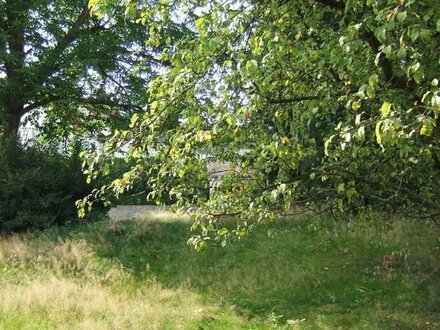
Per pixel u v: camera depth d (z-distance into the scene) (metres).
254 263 11.11
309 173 5.18
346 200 6.16
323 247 11.06
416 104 3.79
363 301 8.60
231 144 5.55
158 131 5.10
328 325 7.66
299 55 4.59
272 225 12.37
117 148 4.97
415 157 4.44
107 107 17.58
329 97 5.16
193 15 5.55
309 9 4.91
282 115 5.55
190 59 4.65
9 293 8.11
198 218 5.44
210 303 8.91
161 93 5.01
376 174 5.54
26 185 13.31
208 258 11.59
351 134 3.45
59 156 15.22
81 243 11.85
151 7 5.15
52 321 7.08
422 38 3.54
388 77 4.41
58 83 15.58
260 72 4.57
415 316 7.80
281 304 8.78
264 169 5.54
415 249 10.54
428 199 5.81
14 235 12.62
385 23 3.39
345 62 4.10
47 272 10.09
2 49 14.97
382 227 7.26
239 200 5.41
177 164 4.84
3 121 15.99
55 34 15.80
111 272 10.51
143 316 7.50
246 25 4.75
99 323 6.97
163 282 10.45
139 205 20.92
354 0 4.22
